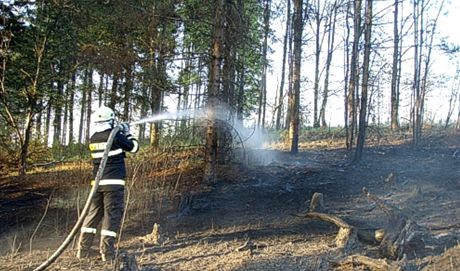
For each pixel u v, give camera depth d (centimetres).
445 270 463
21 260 609
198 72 1127
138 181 992
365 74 1286
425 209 812
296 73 1507
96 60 1364
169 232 753
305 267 537
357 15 1383
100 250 598
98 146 607
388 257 567
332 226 752
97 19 1366
